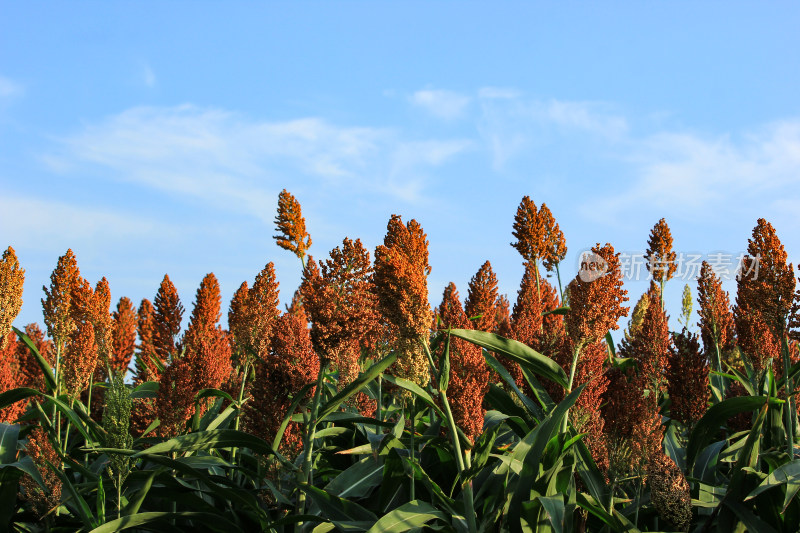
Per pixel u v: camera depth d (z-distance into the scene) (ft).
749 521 17.66
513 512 16.94
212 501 22.30
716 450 21.72
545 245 31.40
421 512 16.69
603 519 17.81
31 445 20.07
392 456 18.72
